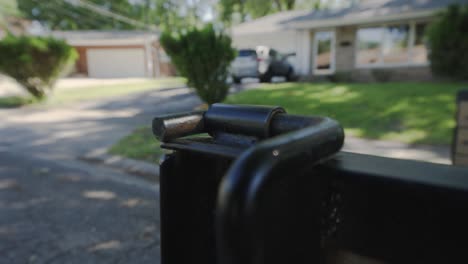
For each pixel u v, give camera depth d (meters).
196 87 6.33
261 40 15.32
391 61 12.30
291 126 0.53
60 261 2.07
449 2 11.02
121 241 2.29
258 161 0.34
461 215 0.44
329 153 0.46
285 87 9.33
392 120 5.18
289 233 0.43
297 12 16.98
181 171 0.61
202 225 0.61
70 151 4.85
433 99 6.22
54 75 10.59
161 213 0.63
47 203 2.96
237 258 0.32
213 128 0.62
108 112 8.37
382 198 0.49
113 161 4.20
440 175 0.47
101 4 31.33
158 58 23.34
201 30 6.12
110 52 22.38
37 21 31.34
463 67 9.00
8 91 14.65
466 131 2.08
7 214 2.74
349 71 12.81
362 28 12.59
